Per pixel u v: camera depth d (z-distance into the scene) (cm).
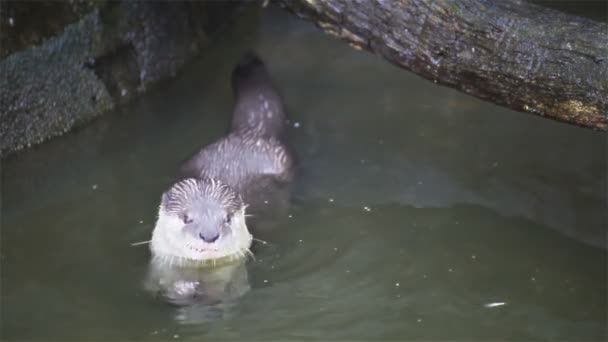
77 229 931
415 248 918
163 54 1224
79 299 821
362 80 1263
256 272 868
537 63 765
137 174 1041
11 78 1027
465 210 984
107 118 1148
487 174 1054
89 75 1123
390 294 845
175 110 1178
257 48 1339
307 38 1373
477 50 793
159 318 800
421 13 810
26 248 896
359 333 786
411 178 1045
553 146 1114
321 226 946
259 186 979
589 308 834
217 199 843
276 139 1056
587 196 1012
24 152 1063
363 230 944
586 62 744
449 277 875
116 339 769
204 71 1273
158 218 885
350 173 1049
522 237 941
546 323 812
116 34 1142
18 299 816
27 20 1030
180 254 843
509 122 1166
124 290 835
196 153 1014
